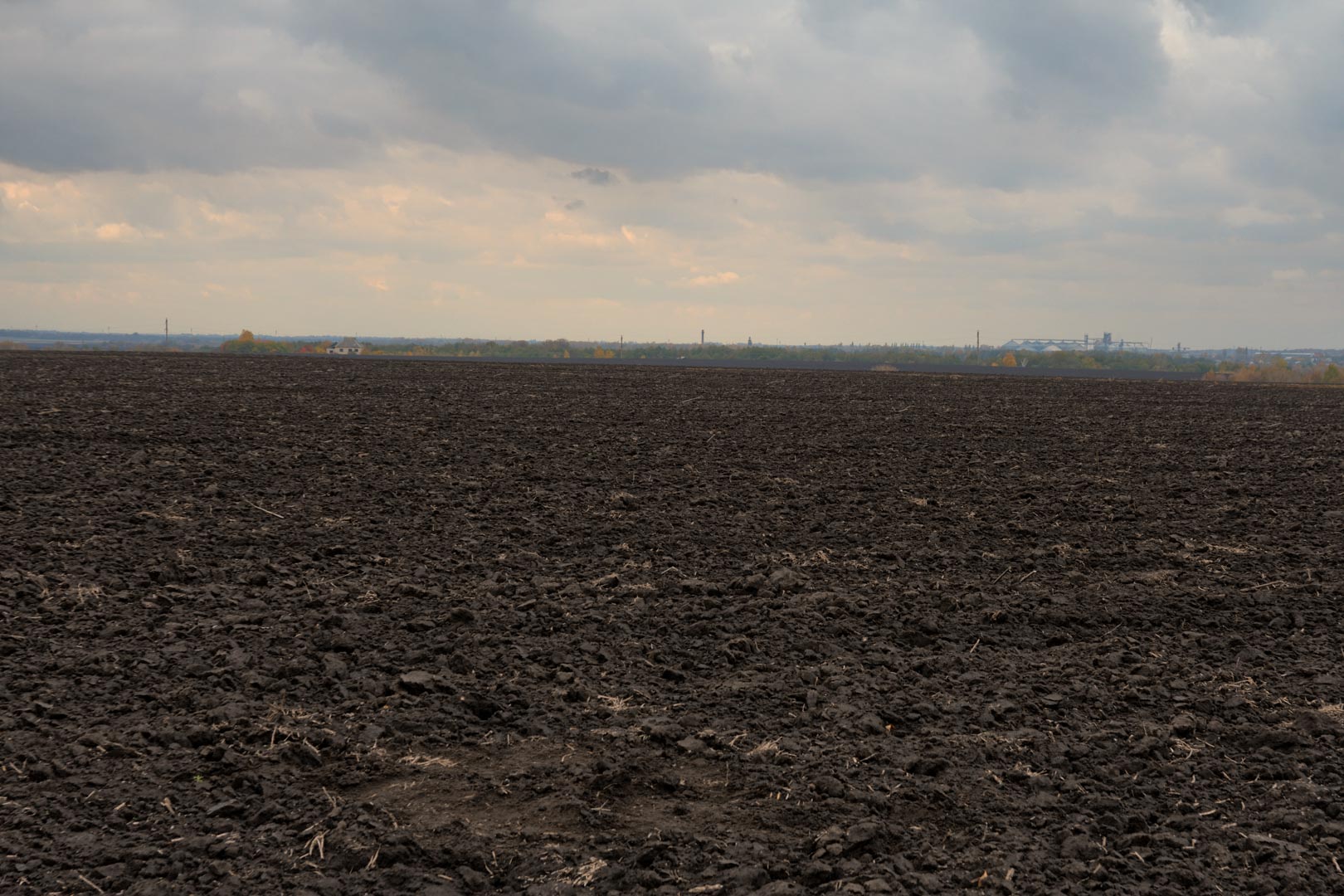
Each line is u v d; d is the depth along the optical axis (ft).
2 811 13.30
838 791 14.62
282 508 33.58
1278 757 16.17
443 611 22.94
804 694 18.58
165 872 12.00
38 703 16.67
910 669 20.15
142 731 15.84
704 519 34.01
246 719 16.48
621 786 14.80
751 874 12.26
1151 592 26.14
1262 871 12.69
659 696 18.42
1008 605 24.56
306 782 14.62
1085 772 15.55
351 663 19.49
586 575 26.66
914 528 33.24
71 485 35.83
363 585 24.89
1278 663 20.89
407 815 13.75
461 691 18.19
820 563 28.37
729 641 21.21
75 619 21.18
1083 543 31.55
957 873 12.54
